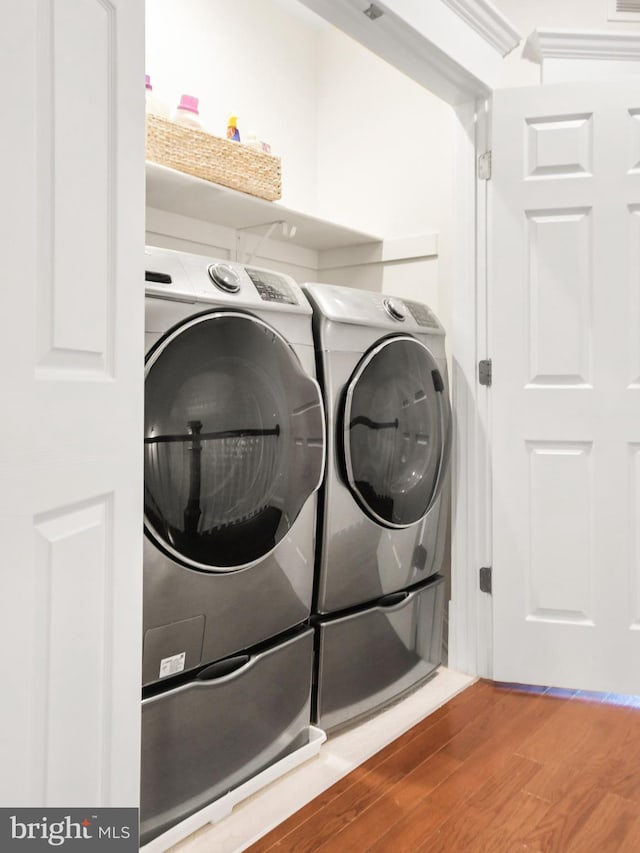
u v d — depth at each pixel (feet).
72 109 2.69
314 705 5.70
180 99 7.39
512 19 7.66
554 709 6.41
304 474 5.19
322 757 5.47
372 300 6.29
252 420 4.77
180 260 4.58
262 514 4.86
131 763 3.24
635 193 6.48
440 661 7.11
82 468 2.78
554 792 4.95
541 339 6.77
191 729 4.49
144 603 4.17
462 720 6.16
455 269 7.23
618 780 5.12
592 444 6.66
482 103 7.02
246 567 4.78
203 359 4.45
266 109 8.74
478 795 4.92
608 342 6.59
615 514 6.61
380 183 8.80
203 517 4.43
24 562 2.42
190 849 4.33
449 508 7.76
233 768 4.80
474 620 7.16
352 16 5.64
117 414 3.05
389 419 6.10
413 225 8.45
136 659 3.26
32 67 2.44
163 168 5.84
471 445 7.14
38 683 2.55
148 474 4.09
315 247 9.04
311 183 9.48
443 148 8.14
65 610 2.71
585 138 6.60
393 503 6.13
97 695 2.97
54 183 2.58
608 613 6.64
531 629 6.84
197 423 4.39
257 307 4.92
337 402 5.66
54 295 2.58
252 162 6.76
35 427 2.47
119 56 3.04
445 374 6.94
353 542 5.83
